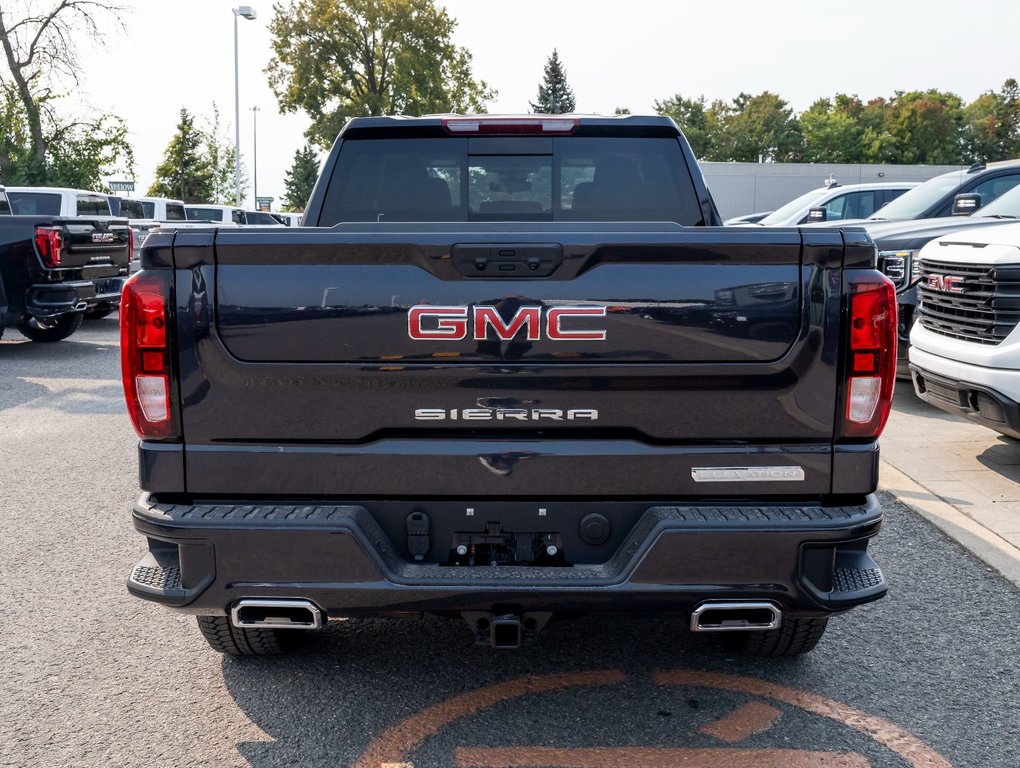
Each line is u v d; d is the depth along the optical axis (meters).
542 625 2.97
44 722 3.21
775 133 109.06
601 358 2.80
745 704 3.32
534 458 2.86
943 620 4.07
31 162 38.66
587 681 3.49
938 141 116.06
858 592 2.88
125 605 4.23
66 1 38.12
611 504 2.89
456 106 67.25
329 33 63.62
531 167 4.17
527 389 2.82
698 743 3.05
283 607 2.88
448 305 2.78
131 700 3.36
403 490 2.88
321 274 2.78
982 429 7.50
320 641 3.86
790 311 2.78
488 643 2.97
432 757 2.97
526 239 2.76
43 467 6.66
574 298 2.78
